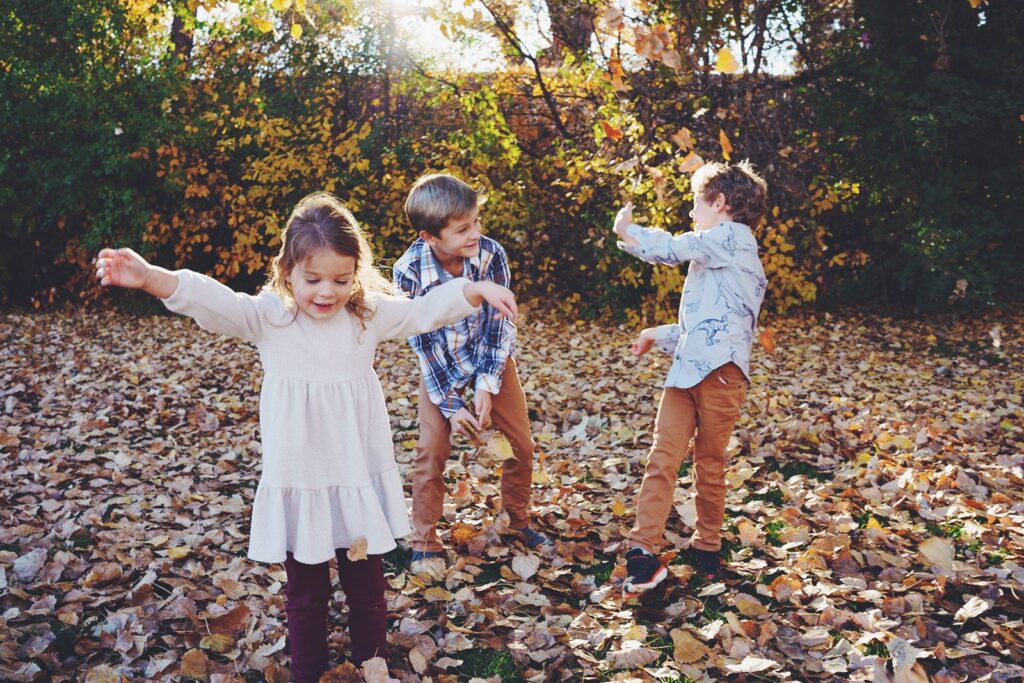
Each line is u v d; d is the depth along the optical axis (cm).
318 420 217
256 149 1014
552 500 389
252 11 994
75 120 965
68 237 1031
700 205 306
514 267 974
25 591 290
